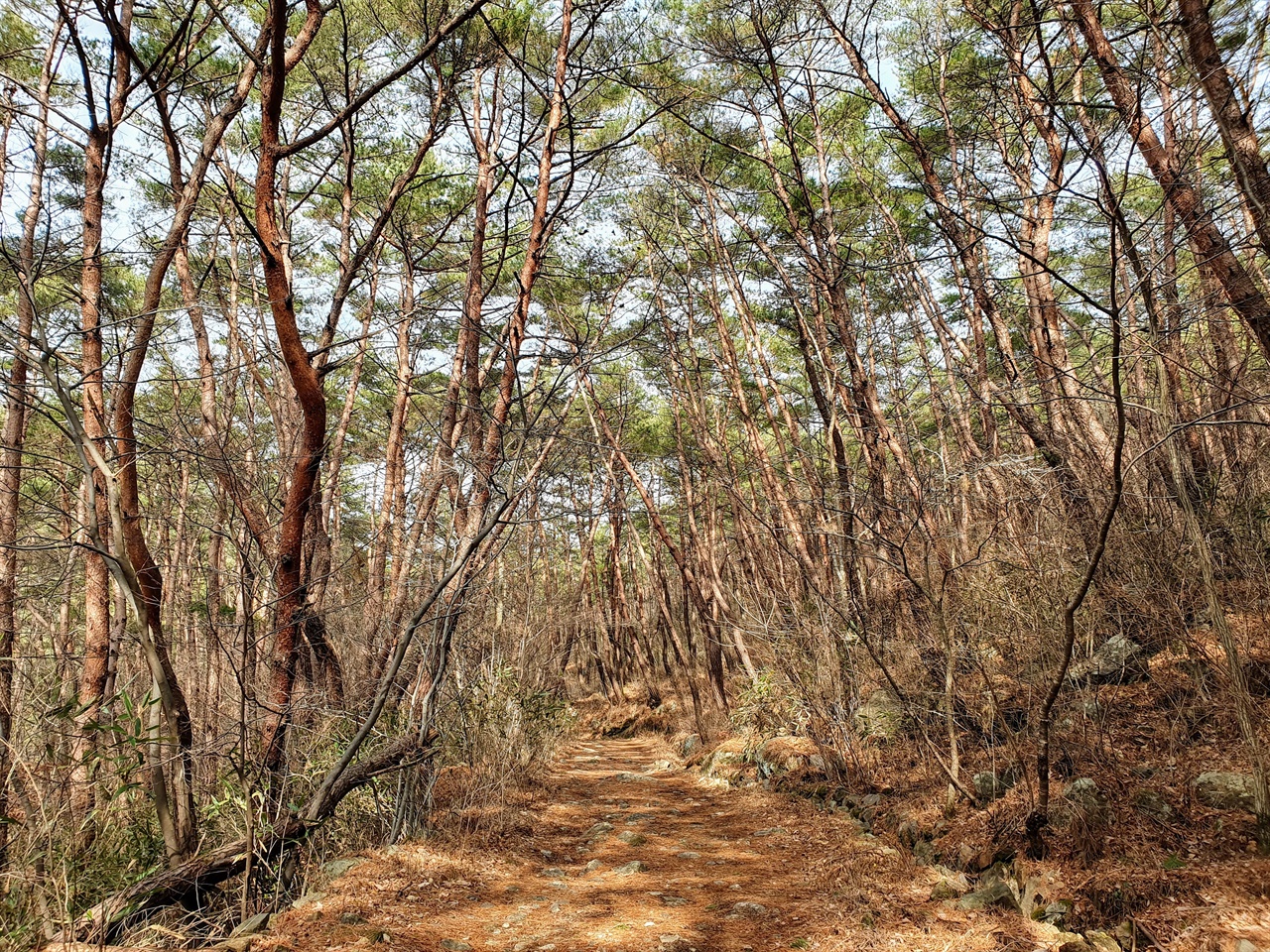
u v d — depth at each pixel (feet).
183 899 17.35
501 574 31.50
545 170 30.09
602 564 100.48
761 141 42.39
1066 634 15.64
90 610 23.25
